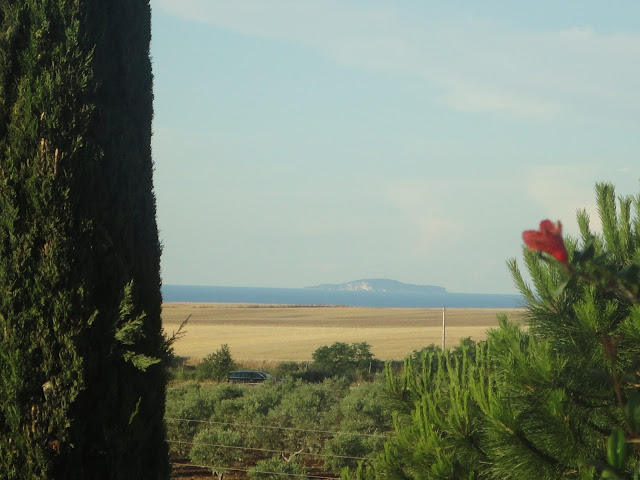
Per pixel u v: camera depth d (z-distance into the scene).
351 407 24.83
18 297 5.89
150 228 7.21
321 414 25.69
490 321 132.38
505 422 5.36
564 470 5.37
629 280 1.73
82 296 5.96
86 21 6.40
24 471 5.75
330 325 122.44
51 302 5.91
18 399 5.79
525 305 6.15
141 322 6.19
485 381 7.07
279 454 22.45
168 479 7.04
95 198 6.27
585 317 5.25
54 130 6.09
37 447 5.75
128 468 6.31
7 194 5.97
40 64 6.20
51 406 5.84
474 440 6.18
